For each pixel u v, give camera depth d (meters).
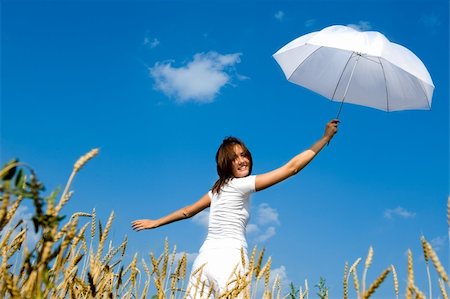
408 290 1.35
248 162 3.31
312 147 3.24
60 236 1.21
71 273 1.63
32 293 1.15
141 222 3.62
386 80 4.22
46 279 1.13
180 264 2.10
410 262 1.32
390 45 3.69
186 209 3.46
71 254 1.63
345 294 1.47
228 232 3.10
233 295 2.04
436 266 1.19
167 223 3.55
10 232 1.45
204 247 3.11
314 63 4.41
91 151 1.11
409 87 4.12
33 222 1.06
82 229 1.60
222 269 2.94
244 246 3.11
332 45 3.51
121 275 1.84
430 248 1.21
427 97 3.95
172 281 2.08
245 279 2.02
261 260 2.00
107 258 1.94
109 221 1.69
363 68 4.27
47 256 1.13
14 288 1.16
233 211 3.15
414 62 3.77
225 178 3.27
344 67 4.34
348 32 3.66
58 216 1.06
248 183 3.17
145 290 2.00
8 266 1.42
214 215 3.18
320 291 2.49
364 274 1.24
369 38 3.62
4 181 1.02
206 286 2.92
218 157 3.32
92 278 1.63
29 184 1.04
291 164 3.18
